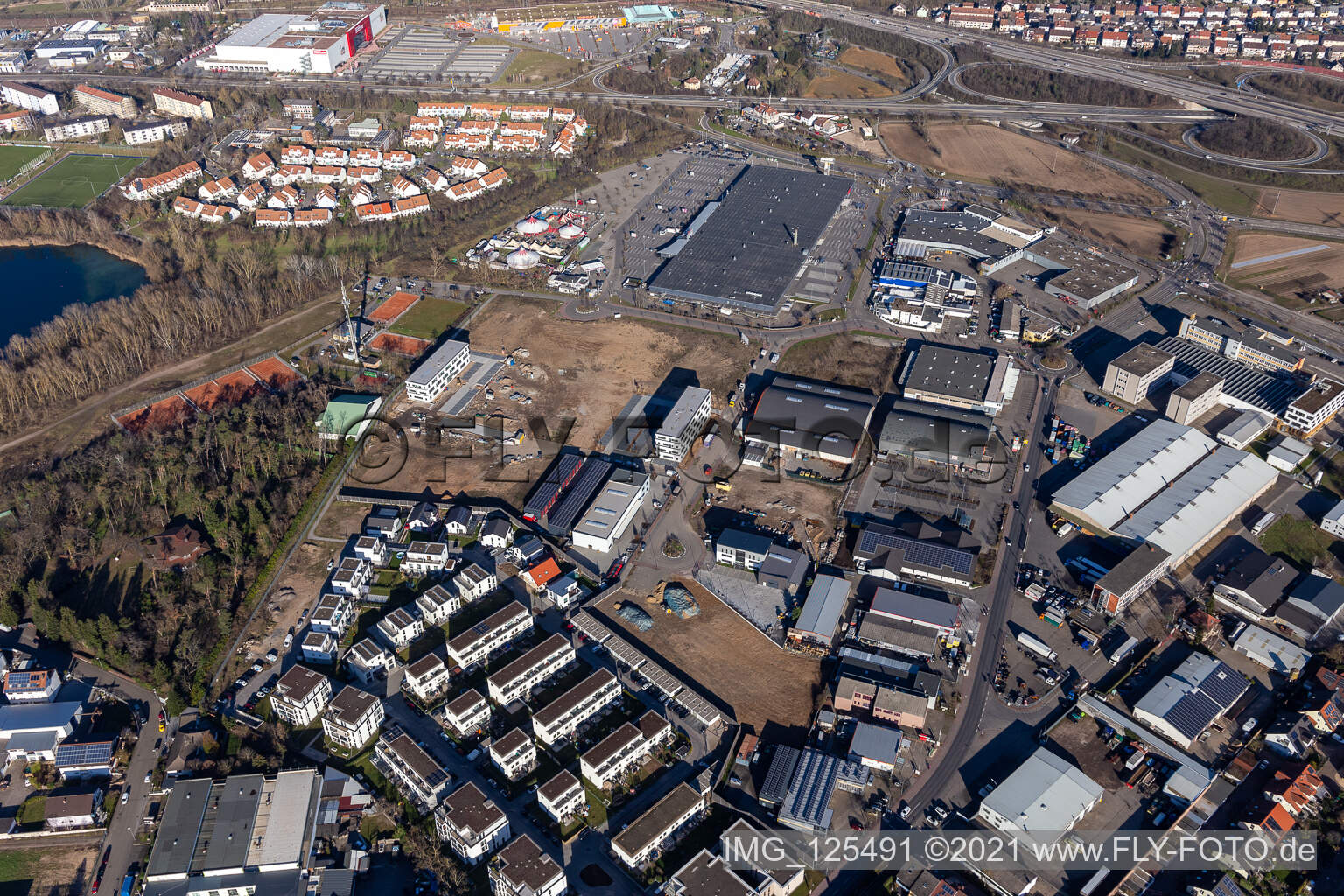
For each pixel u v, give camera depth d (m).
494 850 186.38
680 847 186.88
